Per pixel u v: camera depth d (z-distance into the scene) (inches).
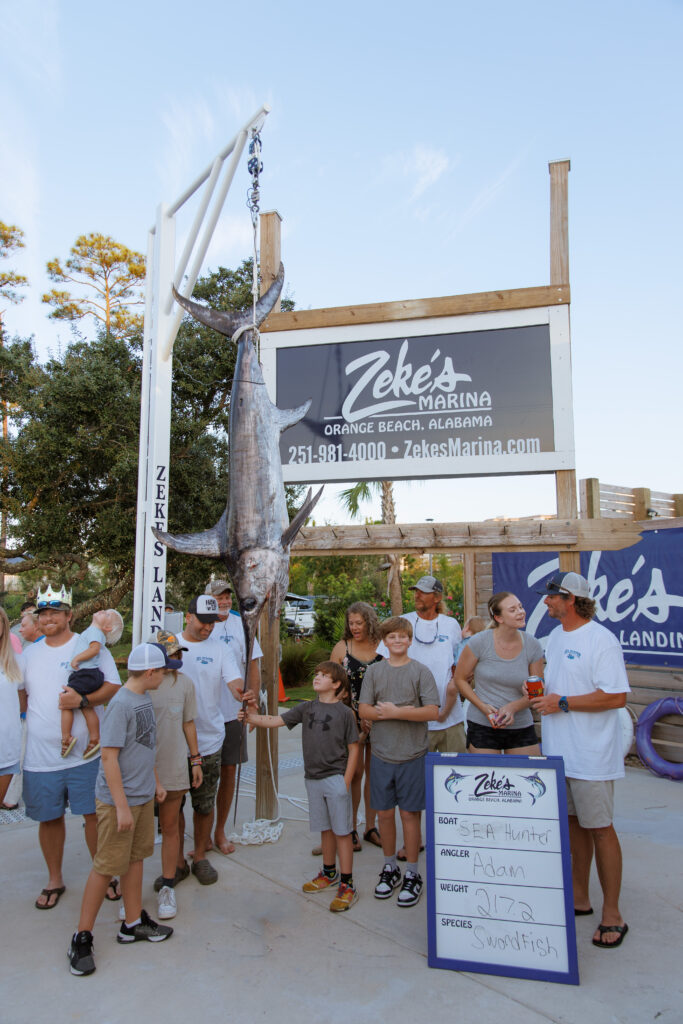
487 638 154.1
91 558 589.3
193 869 160.6
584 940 127.8
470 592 319.9
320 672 148.7
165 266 213.9
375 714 146.8
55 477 539.2
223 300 601.6
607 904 126.8
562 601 135.6
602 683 126.7
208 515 556.7
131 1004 109.5
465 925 119.7
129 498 543.5
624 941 127.5
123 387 542.3
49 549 536.1
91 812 147.5
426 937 130.9
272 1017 105.3
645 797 221.8
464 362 206.8
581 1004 107.4
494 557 313.4
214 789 163.3
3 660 147.6
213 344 585.3
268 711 196.2
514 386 203.2
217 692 166.7
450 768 125.3
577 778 128.2
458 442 204.8
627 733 253.8
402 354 211.0
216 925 136.5
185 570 577.6
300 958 123.3
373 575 648.4
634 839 182.1
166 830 143.3
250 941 129.9
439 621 186.5
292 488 568.4
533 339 203.5
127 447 522.3
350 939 130.1
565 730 131.0
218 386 591.8
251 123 169.0
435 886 122.2
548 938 115.6
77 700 143.9
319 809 149.2
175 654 147.9
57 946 129.2
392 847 152.0
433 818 124.6
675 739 252.4
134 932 130.2
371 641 179.0
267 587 136.8
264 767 192.4
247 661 138.5
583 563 296.0
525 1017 104.1
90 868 168.6
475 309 206.2
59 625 151.9
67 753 145.1
